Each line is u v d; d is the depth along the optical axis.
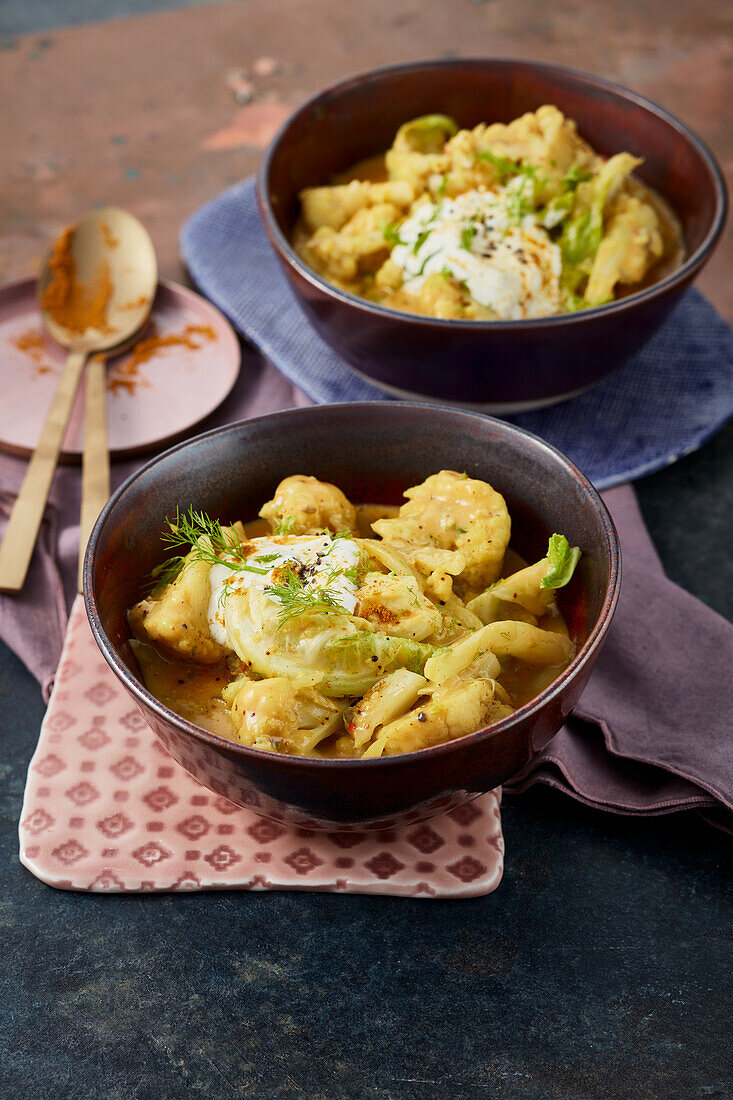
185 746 0.62
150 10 1.19
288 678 0.64
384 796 0.62
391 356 0.79
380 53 1.09
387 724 0.64
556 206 0.83
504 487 0.71
